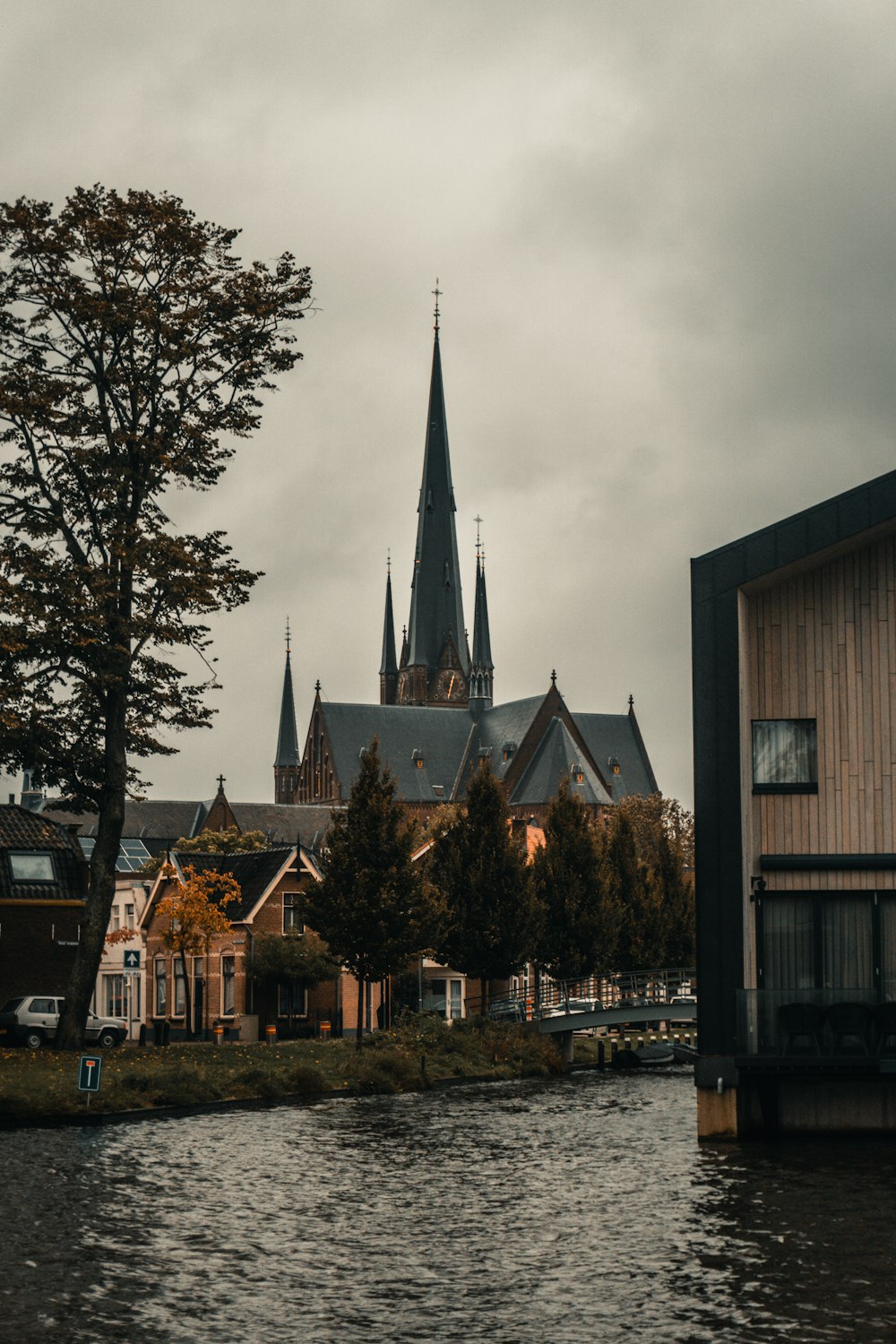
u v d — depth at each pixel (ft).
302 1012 231.91
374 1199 84.12
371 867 193.67
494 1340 54.54
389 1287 62.49
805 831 106.01
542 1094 159.74
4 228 159.94
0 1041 204.54
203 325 168.35
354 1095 155.53
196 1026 223.30
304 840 591.37
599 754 651.66
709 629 103.50
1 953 213.05
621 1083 178.91
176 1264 66.54
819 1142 105.70
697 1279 63.67
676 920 285.64
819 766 106.01
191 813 599.57
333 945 192.34
